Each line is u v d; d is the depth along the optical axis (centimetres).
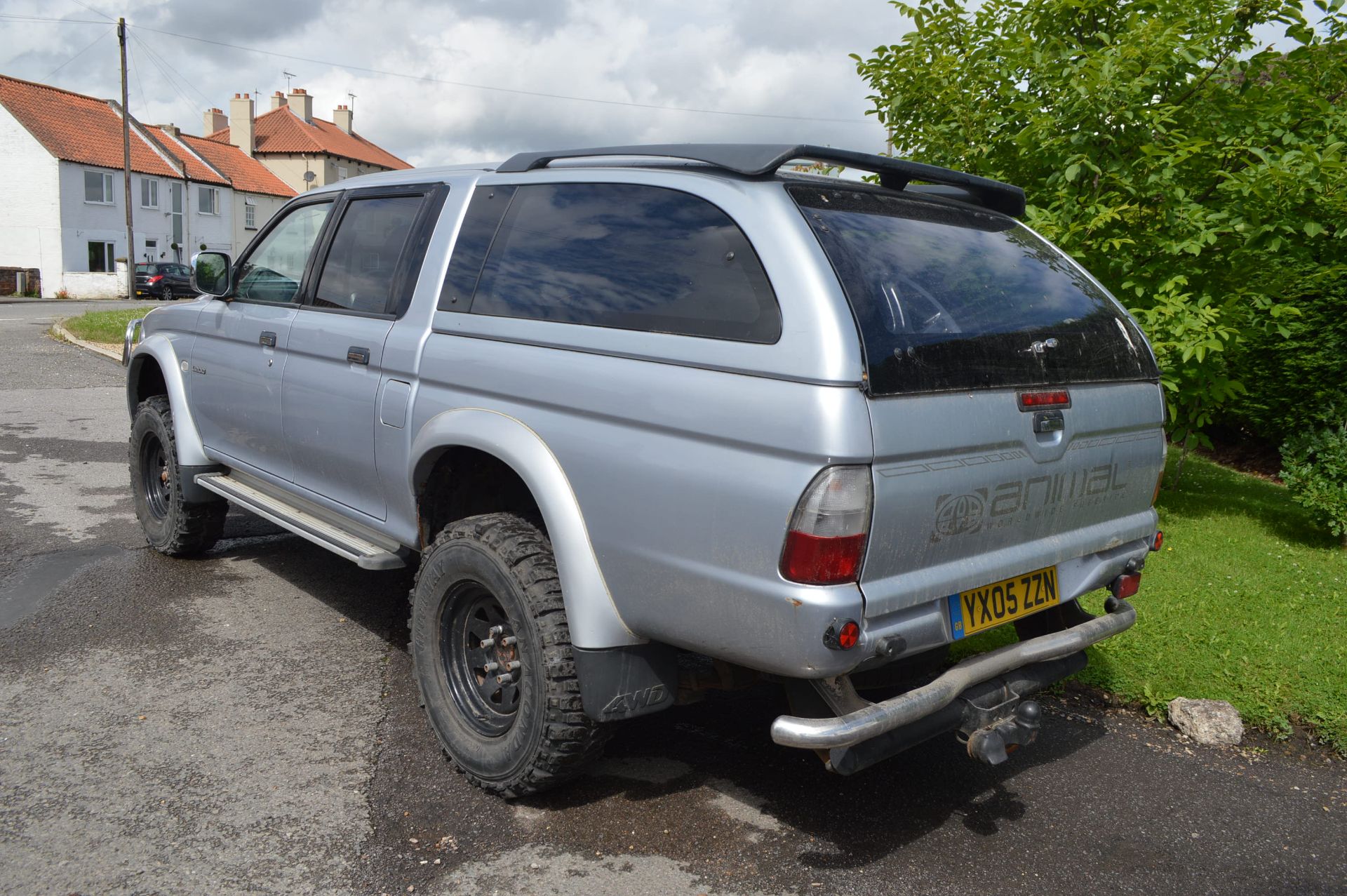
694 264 275
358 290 395
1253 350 872
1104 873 294
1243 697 407
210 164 5119
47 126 4184
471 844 292
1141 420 322
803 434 234
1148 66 577
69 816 295
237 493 466
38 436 880
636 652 291
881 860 295
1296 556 611
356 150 7356
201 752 339
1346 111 609
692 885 278
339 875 274
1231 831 322
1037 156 629
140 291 3931
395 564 367
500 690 326
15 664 404
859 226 279
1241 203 606
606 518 281
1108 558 323
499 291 330
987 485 264
